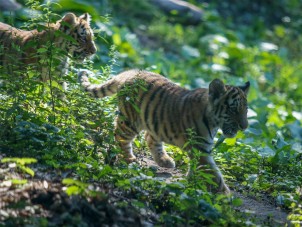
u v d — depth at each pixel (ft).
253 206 38.40
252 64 94.73
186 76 82.28
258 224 34.55
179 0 113.60
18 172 32.14
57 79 40.91
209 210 31.55
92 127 40.65
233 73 93.81
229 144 46.75
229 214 31.83
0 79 40.88
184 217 32.09
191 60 92.63
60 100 40.29
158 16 105.60
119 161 37.96
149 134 42.78
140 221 30.01
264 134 54.95
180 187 32.76
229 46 97.71
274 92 89.61
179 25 103.86
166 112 40.45
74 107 40.57
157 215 31.94
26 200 28.76
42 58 41.60
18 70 42.19
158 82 41.52
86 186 28.71
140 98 41.06
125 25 97.81
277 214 37.58
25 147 35.45
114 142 38.37
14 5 70.44
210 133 39.86
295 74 96.27
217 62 93.97
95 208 29.17
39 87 40.73
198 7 117.60
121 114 41.52
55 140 35.83
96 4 92.43
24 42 48.73
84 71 44.78
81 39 51.52
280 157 46.39
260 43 109.60
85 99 41.34
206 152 39.68
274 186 41.93
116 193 32.76
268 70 96.27
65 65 48.08
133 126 41.60
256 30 117.91
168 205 32.89
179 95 40.75
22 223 26.61
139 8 104.42
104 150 37.86
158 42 99.19
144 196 32.76
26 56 48.16
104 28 75.87
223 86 39.73
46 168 33.71
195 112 39.58
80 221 27.63
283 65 98.58
